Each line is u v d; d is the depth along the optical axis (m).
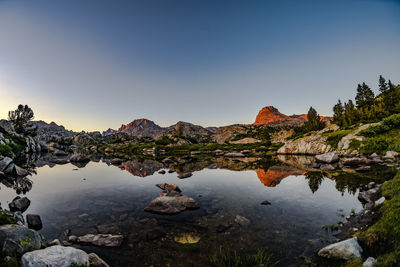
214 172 32.72
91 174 30.69
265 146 98.12
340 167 33.84
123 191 20.31
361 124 68.19
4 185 21.98
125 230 11.10
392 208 9.77
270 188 20.86
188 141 152.62
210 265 7.70
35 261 6.07
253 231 10.77
